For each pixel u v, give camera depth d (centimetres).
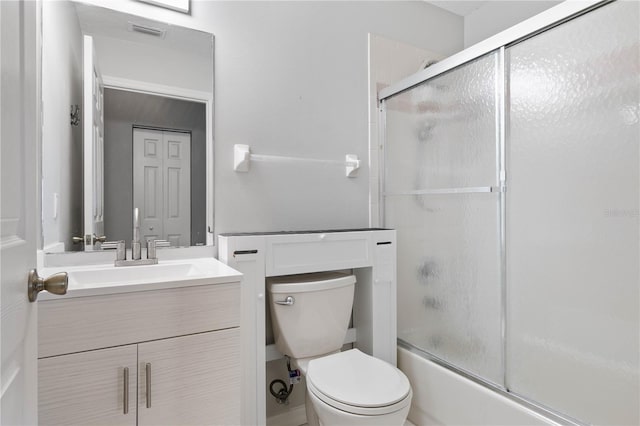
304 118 199
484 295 164
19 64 59
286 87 194
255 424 157
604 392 125
